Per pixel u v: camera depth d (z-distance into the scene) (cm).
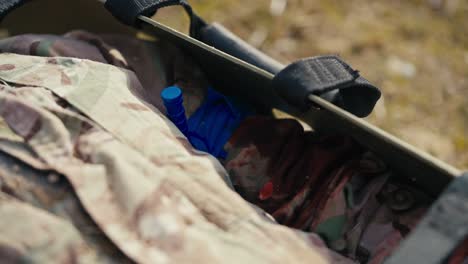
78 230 64
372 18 198
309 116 97
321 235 80
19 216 62
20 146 71
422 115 170
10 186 67
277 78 77
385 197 85
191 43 89
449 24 198
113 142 72
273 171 91
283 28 193
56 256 60
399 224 81
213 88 114
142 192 65
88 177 67
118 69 89
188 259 61
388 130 165
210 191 72
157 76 106
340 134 91
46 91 79
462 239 56
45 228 62
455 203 57
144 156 74
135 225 64
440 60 186
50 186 67
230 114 104
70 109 77
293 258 65
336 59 79
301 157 92
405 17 199
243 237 67
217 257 62
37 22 116
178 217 65
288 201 87
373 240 80
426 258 56
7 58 88
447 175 66
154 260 61
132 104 81
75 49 99
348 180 84
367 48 188
